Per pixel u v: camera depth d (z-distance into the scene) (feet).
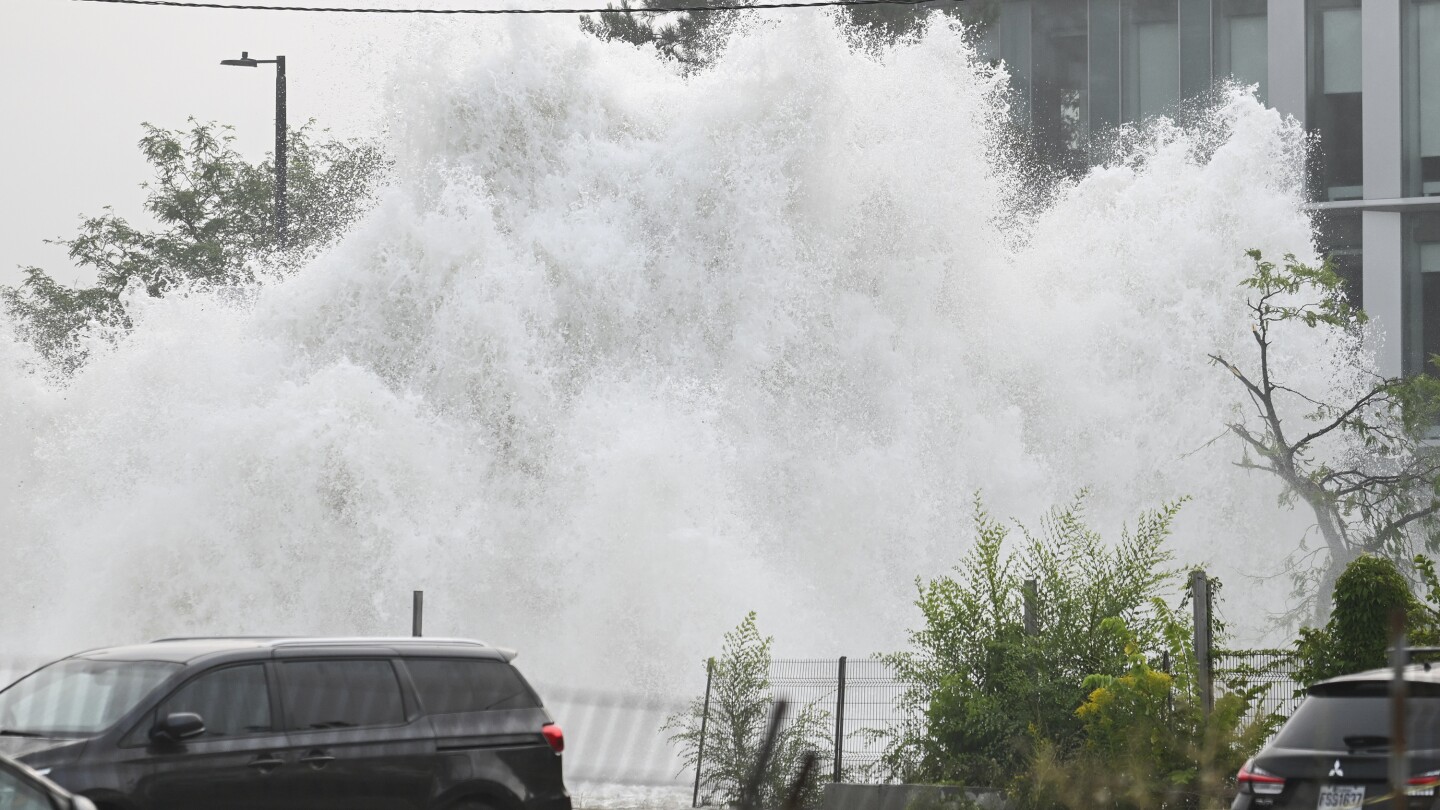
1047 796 81.46
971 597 95.35
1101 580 92.58
